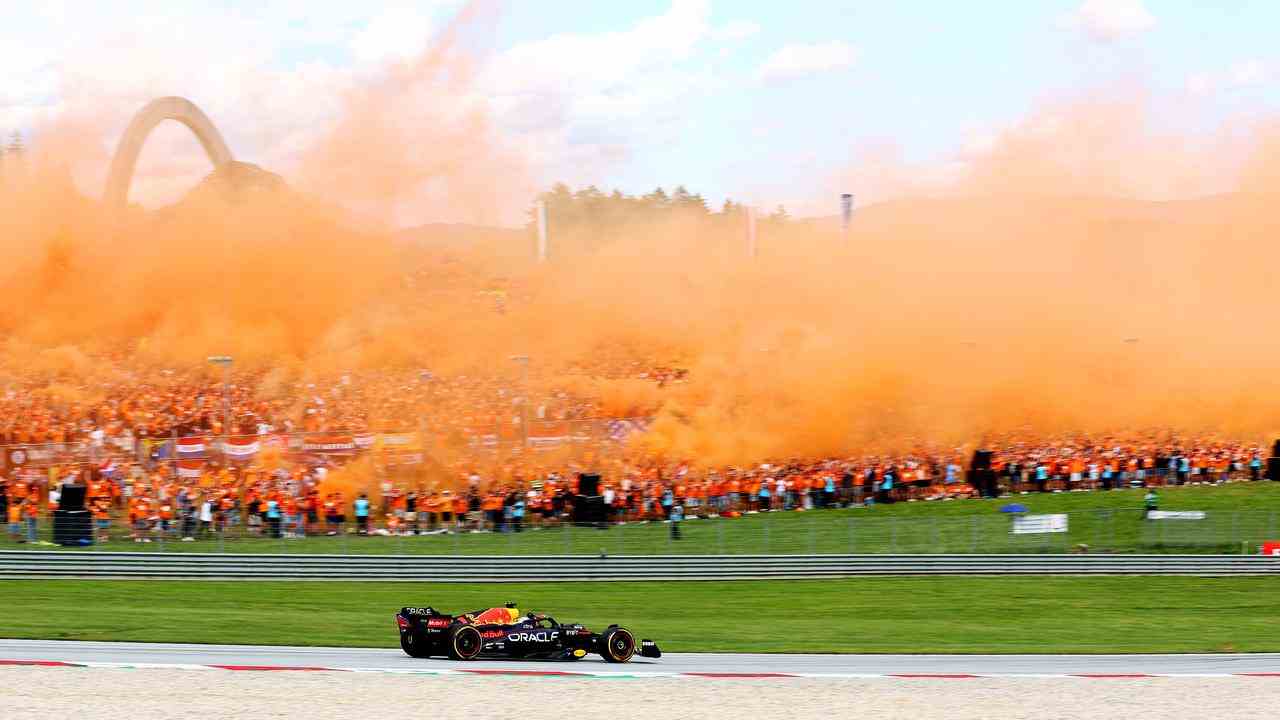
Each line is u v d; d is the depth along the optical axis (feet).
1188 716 142.92
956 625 241.35
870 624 240.32
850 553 328.90
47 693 137.59
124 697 136.15
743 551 325.01
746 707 139.64
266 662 162.09
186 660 162.40
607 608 256.11
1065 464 429.38
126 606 233.76
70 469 335.26
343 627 207.21
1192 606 278.46
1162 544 352.08
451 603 256.11
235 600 249.75
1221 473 440.04
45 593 248.32
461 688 144.97
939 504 400.26
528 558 296.51
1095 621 251.39
